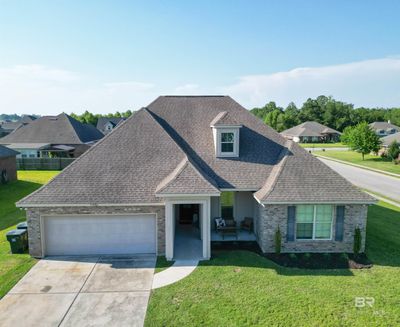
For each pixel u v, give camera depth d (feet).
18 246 49.83
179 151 55.72
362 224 49.83
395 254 49.16
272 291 37.55
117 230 49.49
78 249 49.49
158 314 33.32
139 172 52.13
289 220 49.39
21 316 33.27
